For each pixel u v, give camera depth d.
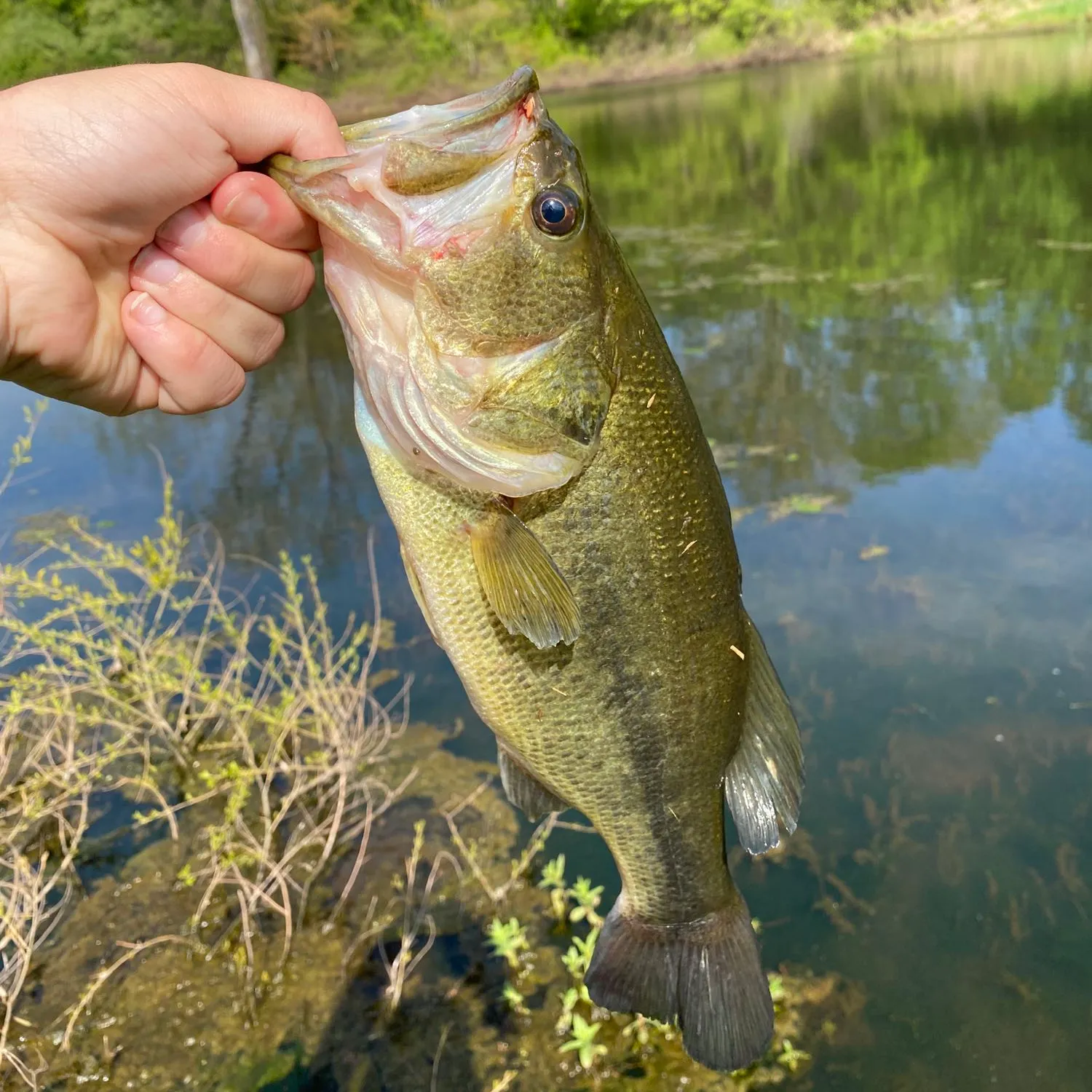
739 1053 0.39
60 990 0.57
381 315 0.33
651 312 0.36
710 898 0.40
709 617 0.37
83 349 0.33
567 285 0.33
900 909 0.58
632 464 0.35
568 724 0.37
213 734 0.76
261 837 0.66
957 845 0.61
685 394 0.37
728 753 0.39
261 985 0.57
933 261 1.68
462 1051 0.53
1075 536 0.87
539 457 0.34
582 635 0.36
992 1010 0.53
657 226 2.12
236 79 0.32
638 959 0.40
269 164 0.32
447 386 0.33
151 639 0.76
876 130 2.93
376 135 0.32
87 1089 0.52
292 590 0.72
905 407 1.15
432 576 0.36
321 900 0.62
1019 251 1.68
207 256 0.33
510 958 0.57
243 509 1.07
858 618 0.80
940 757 0.67
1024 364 1.23
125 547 0.99
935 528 0.90
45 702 0.70
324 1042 0.54
